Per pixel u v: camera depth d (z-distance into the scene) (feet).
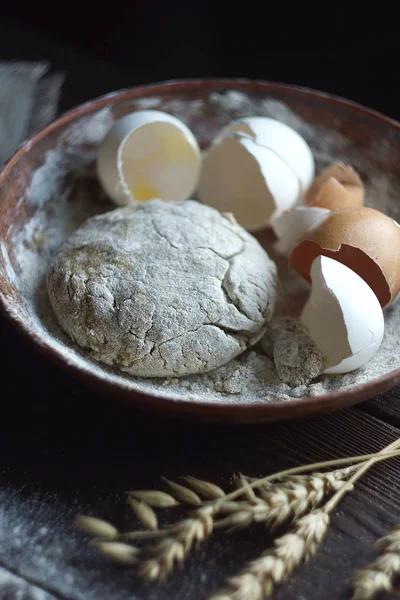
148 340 1.15
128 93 1.48
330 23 1.91
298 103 1.50
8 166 1.30
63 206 1.45
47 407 1.19
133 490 1.09
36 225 1.39
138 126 1.35
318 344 1.18
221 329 1.18
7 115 1.70
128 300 1.16
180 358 1.15
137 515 1.06
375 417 1.18
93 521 1.03
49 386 1.22
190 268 1.20
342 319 1.11
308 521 0.99
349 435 1.16
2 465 1.11
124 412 1.18
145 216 1.27
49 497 1.08
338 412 1.19
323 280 1.13
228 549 1.03
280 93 1.50
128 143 1.41
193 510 1.06
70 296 1.19
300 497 1.02
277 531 1.05
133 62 2.00
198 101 1.52
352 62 1.93
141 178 1.47
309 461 1.13
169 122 1.38
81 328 1.17
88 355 1.18
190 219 1.27
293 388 1.15
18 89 1.77
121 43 2.04
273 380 1.18
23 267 1.32
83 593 0.99
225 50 2.02
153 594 0.99
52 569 1.01
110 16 2.07
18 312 1.13
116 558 1.01
